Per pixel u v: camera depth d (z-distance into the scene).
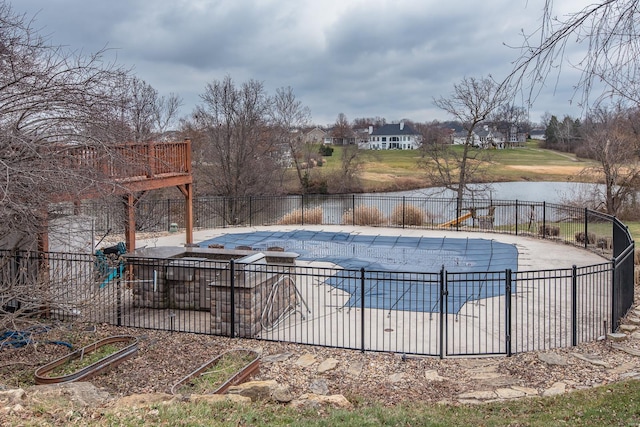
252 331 9.95
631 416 6.23
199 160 38.44
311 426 5.84
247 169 38.19
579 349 9.12
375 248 18.75
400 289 13.39
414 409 6.77
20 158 8.35
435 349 9.28
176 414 5.82
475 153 30.55
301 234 21.59
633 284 12.12
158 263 11.74
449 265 16.03
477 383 7.82
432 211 32.50
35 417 5.55
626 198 29.06
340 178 44.50
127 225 14.19
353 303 12.19
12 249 9.77
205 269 11.10
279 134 41.19
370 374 8.24
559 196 33.28
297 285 13.78
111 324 10.73
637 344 9.30
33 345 8.77
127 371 8.17
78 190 8.86
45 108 8.77
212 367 7.98
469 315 11.23
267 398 6.99
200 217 30.97
